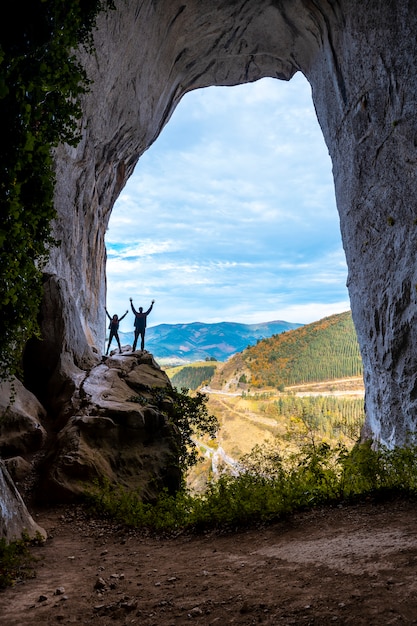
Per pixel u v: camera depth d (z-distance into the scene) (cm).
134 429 1119
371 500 654
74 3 548
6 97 455
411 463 694
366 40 1599
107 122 1873
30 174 511
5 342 589
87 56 1443
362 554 431
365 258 1705
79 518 838
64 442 1027
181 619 347
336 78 1909
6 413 1048
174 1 1886
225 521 669
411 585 340
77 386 1261
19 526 645
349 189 1839
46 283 1348
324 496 675
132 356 1625
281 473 751
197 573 463
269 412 11675
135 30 1695
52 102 558
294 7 2080
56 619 371
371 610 311
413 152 1347
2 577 469
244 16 2220
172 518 733
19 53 495
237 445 9369
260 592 377
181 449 1230
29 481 962
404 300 1392
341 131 1900
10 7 488
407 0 1337
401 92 1401
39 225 568
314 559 443
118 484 986
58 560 580
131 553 605
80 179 1823
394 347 1438
